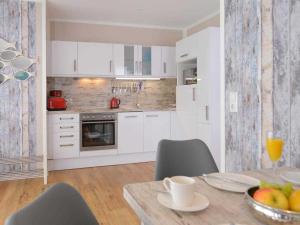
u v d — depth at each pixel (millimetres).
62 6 4344
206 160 1786
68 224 854
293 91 1547
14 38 3869
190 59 4531
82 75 4824
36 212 761
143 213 958
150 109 5043
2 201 3096
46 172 3871
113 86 5371
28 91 3953
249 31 1852
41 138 4027
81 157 4598
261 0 1742
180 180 1056
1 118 3875
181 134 4785
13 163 3889
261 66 1759
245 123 1915
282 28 1604
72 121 4477
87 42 4844
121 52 5031
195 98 4277
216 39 3908
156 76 5293
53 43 4633
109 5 4328
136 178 3990
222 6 2129
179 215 926
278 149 1313
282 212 812
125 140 4836
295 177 1269
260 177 1329
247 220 894
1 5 3814
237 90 1988
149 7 4449
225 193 1135
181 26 5688
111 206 2959
